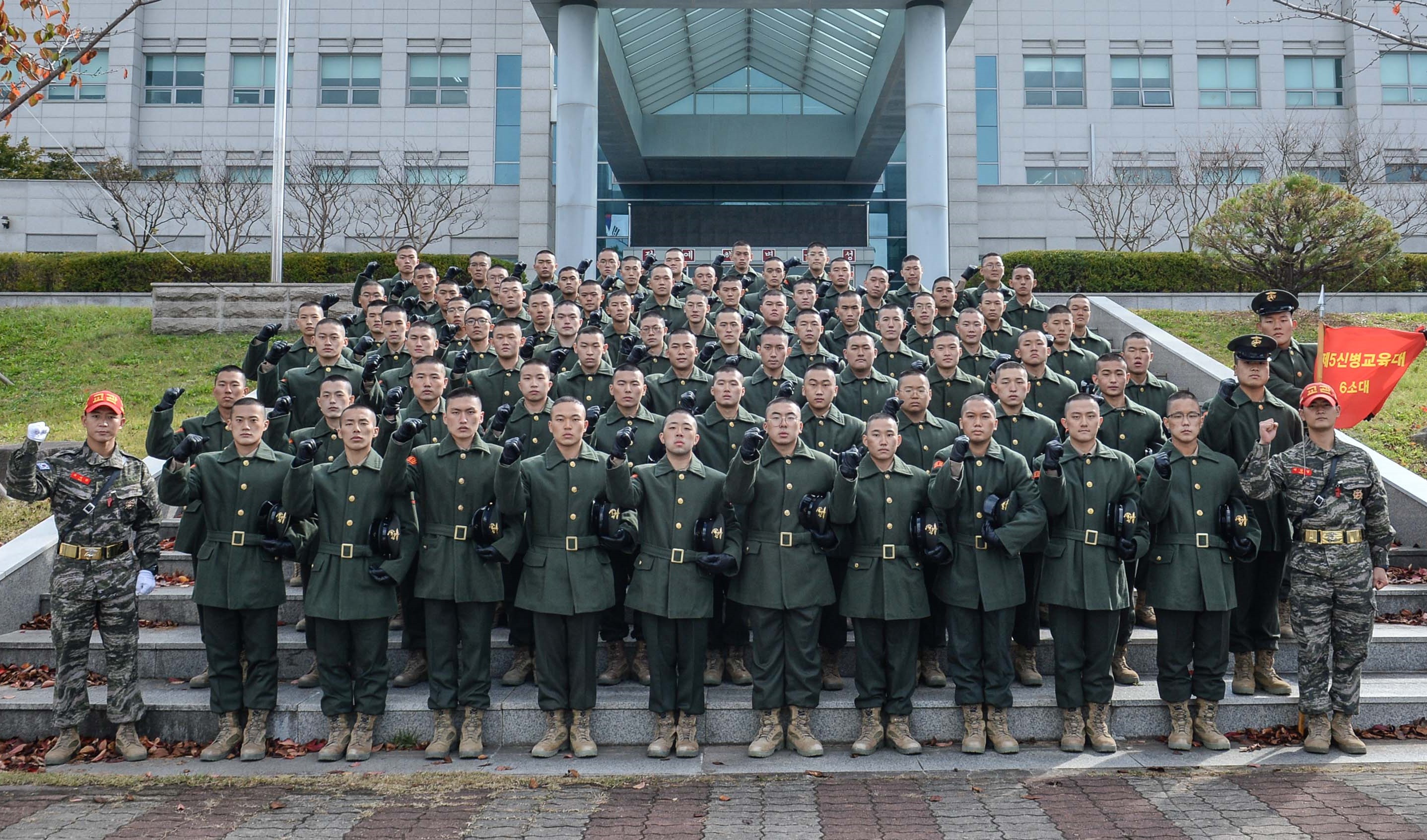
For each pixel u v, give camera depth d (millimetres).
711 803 5730
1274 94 32812
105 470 6684
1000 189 31922
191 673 7520
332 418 7316
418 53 32594
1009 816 5469
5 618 7949
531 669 7438
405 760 6523
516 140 32312
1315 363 7234
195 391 13930
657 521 6684
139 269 19984
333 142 32406
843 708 6789
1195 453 6816
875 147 25875
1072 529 6660
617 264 12406
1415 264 18203
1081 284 17688
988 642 6570
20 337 16141
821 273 11984
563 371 9148
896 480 6707
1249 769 6121
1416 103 32156
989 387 8664
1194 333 14414
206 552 6648
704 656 6637
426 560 6703
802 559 6602
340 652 6598
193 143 32562
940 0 16547
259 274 19766
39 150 31844
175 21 32812
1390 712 6688
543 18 16750
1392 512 8953
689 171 28422
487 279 12172
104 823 5480
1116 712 6770
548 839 5238
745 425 7602
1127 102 32938
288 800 5812
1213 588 6461
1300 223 15094
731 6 16547
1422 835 5090
